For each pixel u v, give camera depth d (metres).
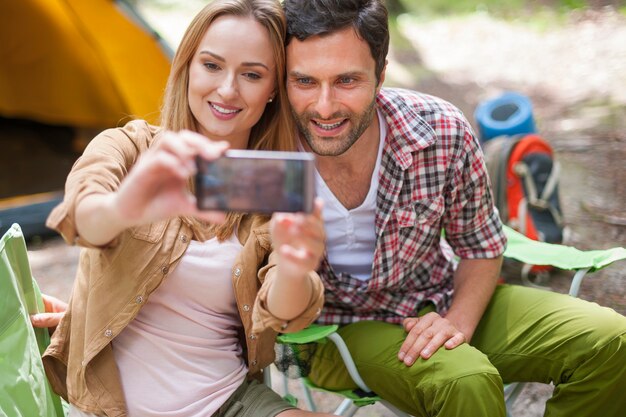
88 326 1.75
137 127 1.85
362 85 1.89
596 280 3.58
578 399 2.01
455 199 2.14
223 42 1.79
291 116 1.95
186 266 1.78
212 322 1.83
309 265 1.34
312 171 1.28
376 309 2.18
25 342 1.80
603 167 4.91
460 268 2.24
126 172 1.75
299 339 1.89
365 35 1.85
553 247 2.35
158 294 1.78
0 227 4.54
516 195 3.67
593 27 8.27
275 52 1.85
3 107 5.83
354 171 2.06
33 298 1.96
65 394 1.91
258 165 1.27
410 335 1.99
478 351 1.93
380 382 2.02
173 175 1.26
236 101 1.82
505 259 3.62
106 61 5.39
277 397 1.85
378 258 2.08
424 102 2.12
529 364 2.08
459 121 2.09
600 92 6.47
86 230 1.45
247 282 1.81
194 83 1.82
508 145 3.73
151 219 1.32
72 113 5.78
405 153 2.04
